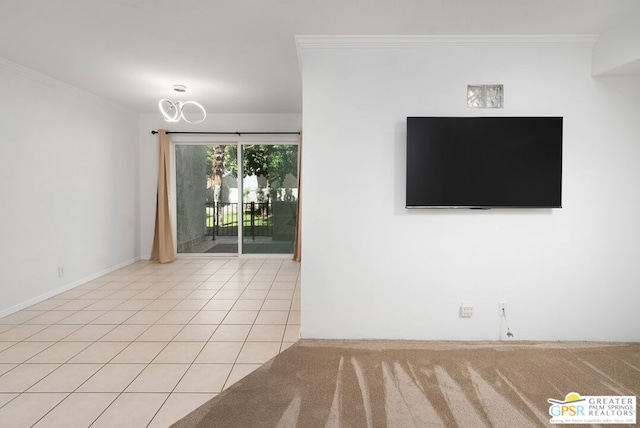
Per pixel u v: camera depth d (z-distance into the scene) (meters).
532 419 2.06
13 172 3.72
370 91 3.01
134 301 4.12
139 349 2.94
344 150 3.03
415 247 3.06
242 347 2.97
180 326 3.41
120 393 2.32
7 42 3.12
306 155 3.04
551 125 2.90
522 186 2.93
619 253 3.01
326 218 3.06
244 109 5.87
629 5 2.42
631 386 2.39
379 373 2.56
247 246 6.54
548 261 3.03
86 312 3.76
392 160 3.03
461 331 3.07
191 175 6.55
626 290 3.03
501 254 3.03
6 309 3.65
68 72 3.92
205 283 4.89
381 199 3.05
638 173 2.98
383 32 2.86
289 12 2.56
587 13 2.53
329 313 3.11
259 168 6.47
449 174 2.95
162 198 6.10
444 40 2.92
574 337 3.05
